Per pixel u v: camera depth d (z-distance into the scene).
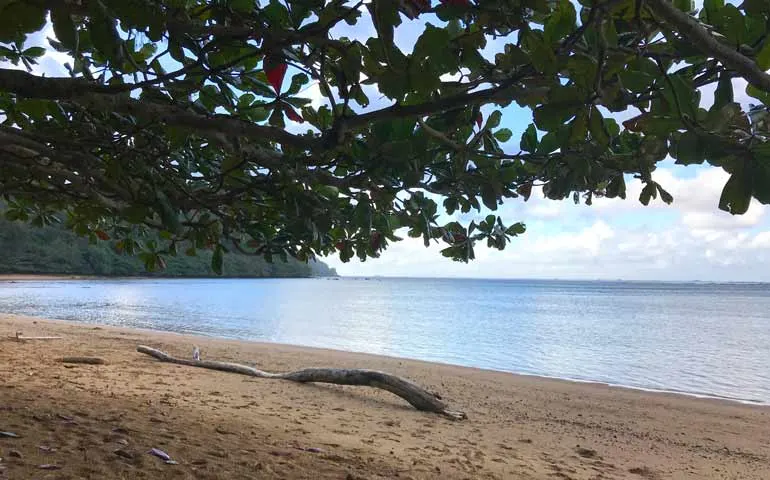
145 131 3.01
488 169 2.27
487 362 18.84
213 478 3.97
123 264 104.00
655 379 15.99
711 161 1.43
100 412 5.79
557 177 2.06
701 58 1.48
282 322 33.12
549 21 1.44
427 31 1.48
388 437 6.68
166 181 2.93
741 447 8.11
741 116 1.42
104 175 3.01
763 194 1.38
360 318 37.53
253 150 2.69
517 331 29.66
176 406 6.86
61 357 10.87
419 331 29.11
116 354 12.59
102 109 2.26
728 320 38.25
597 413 9.98
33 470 3.62
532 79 1.68
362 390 10.06
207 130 2.27
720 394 13.45
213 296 66.06
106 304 44.03
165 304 47.56
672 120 1.45
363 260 3.15
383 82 1.59
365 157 2.33
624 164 1.99
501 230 2.88
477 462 5.89
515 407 10.08
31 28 1.57
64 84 2.05
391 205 2.66
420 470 5.20
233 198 2.94
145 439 4.78
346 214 2.90
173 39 2.12
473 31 1.77
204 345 17.19
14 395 6.16
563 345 23.75
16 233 90.31
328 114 2.65
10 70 2.04
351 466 4.93
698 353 21.59
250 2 2.09
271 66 1.95
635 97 1.52
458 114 2.15
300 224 2.68
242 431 5.82
